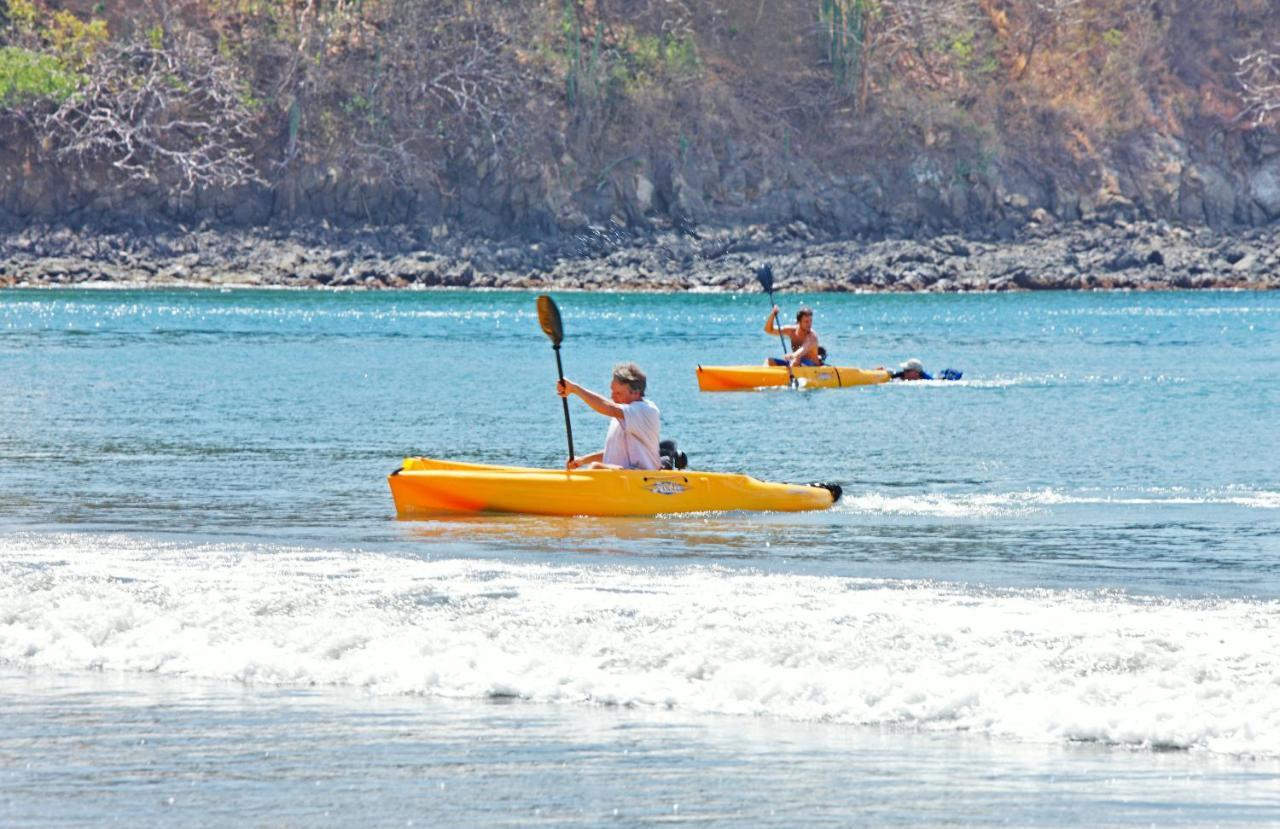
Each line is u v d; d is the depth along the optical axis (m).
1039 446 50.97
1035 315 152.25
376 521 35.09
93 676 20.89
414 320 133.25
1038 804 15.70
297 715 18.94
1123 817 15.33
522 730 18.30
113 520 35.00
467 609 23.97
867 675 20.11
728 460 47.47
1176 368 86.25
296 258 196.38
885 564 29.80
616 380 37.91
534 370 82.25
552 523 35.03
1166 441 52.28
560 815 15.37
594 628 22.53
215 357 89.25
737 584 26.95
